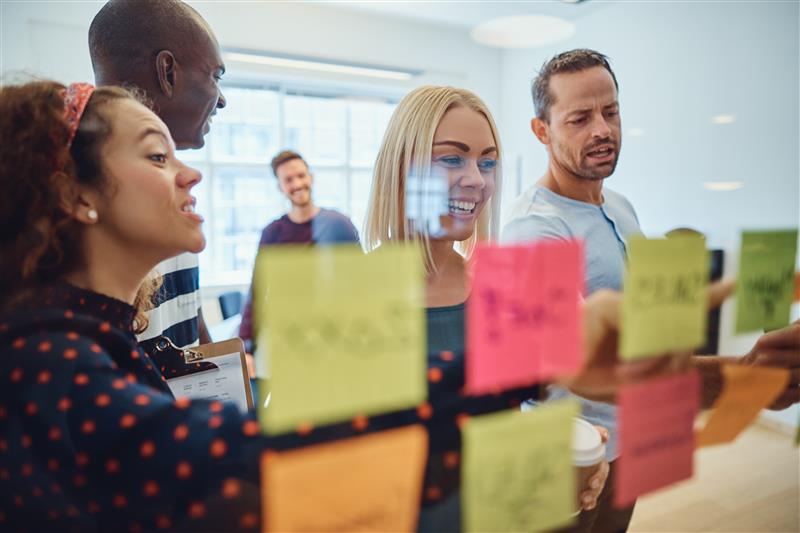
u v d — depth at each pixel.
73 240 0.38
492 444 0.28
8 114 0.34
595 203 0.50
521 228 0.47
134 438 0.27
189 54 0.71
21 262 0.35
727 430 0.37
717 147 1.05
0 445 0.29
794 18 1.06
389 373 0.26
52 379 0.29
